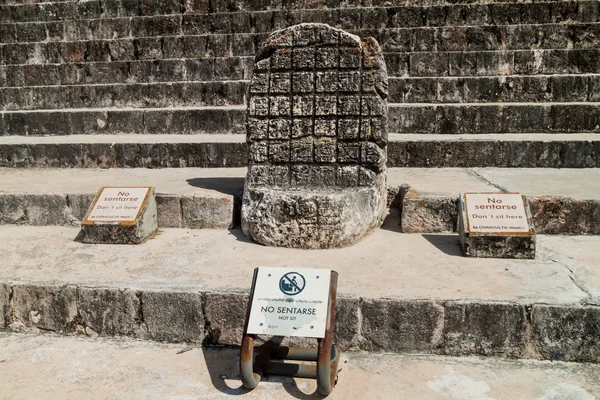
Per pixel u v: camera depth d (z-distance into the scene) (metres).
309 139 4.65
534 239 4.11
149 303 3.63
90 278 3.85
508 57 8.08
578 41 8.30
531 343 3.35
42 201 5.27
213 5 9.55
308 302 3.01
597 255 4.23
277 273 3.13
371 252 4.29
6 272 4.00
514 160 6.52
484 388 3.04
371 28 8.93
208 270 3.96
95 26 9.44
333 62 4.59
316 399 2.97
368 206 4.56
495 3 8.78
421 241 4.58
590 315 3.28
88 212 4.79
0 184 5.79
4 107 8.48
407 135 7.11
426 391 3.02
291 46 4.64
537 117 7.14
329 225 4.32
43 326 3.80
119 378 3.21
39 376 3.24
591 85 7.57
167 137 7.38
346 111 4.59
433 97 7.79
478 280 3.70
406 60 8.17
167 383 3.15
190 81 8.55
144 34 9.38
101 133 7.81
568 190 5.10
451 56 8.12
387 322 3.42
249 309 3.04
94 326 3.74
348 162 4.62
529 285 3.61
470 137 6.83
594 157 6.41
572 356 3.33
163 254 4.35
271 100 4.68
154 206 5.00
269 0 9.48
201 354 3.48
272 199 4.43
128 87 8.25
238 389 3.08
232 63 8.52
